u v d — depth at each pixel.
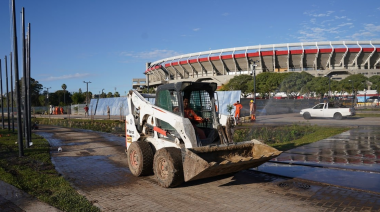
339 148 10.99
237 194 6.21
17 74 10.90
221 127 7.16
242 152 7.16
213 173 6.25
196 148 6.31
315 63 83.06
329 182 6.75
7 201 5.79
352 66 84.88
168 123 7.29
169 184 6.46
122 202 5.88
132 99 8.88
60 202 5.69
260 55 82.31
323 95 45.88
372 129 16.70
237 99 28.16
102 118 36.94
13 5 10.84
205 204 5.67
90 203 5.74
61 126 28.45
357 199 5.65
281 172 7.76
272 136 14.97
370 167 7.98
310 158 9.38
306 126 18.66
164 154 6.56
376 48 79.69
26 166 9.14
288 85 31.06
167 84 7.57
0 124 33.06
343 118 25.97
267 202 5.69
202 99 7.79
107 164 9.70
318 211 5.17
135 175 7.80
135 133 8.55
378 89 52.72
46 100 85.75
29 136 14.34
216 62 89.06
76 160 10.46
